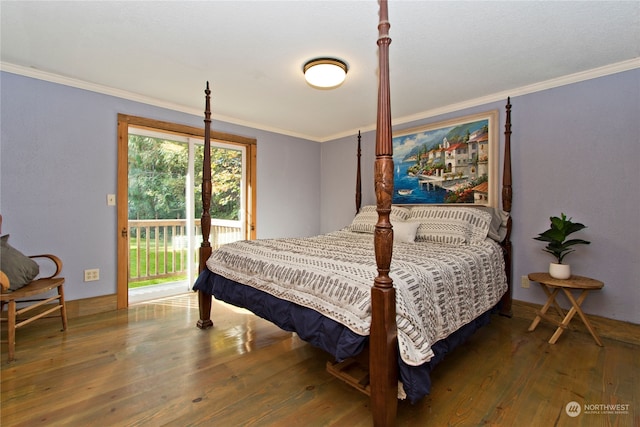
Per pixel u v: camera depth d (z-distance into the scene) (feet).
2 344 7.18
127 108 9.82
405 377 4.24
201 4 5.49
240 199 13.08
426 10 5.59
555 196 8.66
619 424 4.61
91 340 7.47
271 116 12.09
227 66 7.89
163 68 8.02
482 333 8.07
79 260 9.03
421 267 5.48
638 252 7.44
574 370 6.17
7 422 4.56
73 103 8.84
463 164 10.51
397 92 9.54
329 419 4.74
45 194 8.47
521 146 9.27
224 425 4.57
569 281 7.41
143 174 10.70
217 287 7.61
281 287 5.78
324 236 10.82
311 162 15.34
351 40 6.66
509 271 9.21
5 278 6.42
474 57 7.35
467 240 8.59
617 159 7.70
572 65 7.75
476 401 5.19
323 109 11.27
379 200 4.18
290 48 7.00
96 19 5.93
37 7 5.56
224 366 6.30
